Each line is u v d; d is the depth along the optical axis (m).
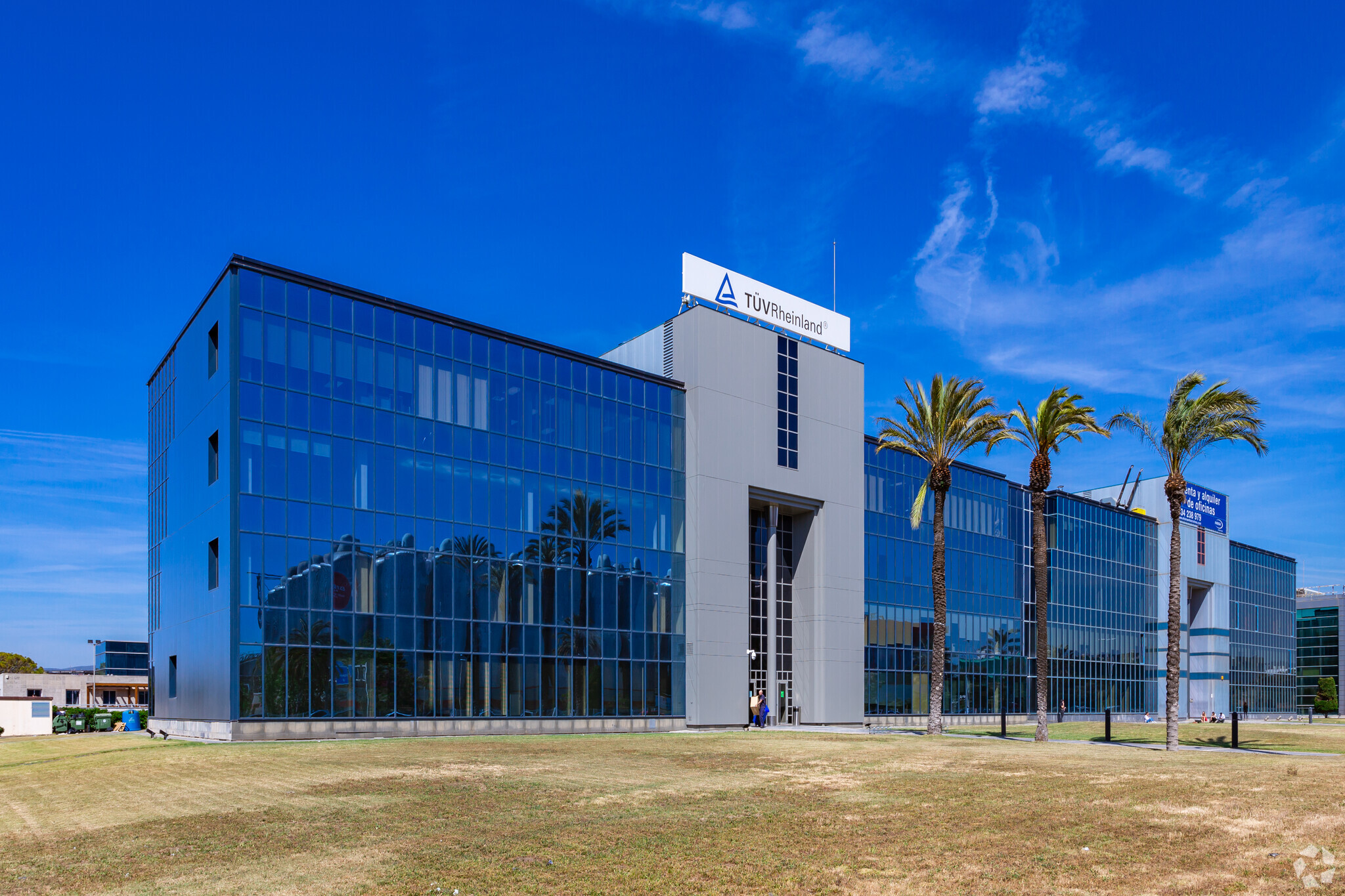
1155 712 97.44
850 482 62.94
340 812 18.75
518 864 14.06
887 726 64.88
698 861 14.23
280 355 39.91
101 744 43.41
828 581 60.44
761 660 58.88
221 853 14.96
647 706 50.84
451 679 43.19
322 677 39.16
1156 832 16.36
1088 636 88.75
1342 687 141.62
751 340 58.06
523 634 46.12
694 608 53.22
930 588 71.00
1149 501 104.44
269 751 31.81
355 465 41.47
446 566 43.78
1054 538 86.62
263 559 38.16
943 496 50.84
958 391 50.44
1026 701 79.88
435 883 12.95
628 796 21.03
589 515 49.88
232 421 38.16
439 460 44.34
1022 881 12.86
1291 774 25.70
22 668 158.38
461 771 25.78
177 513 46.19
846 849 14.98
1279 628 125.50
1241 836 15.94
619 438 52.00
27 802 21.83
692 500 54.28
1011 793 21.47
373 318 43.09
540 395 48.84
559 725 46.94
